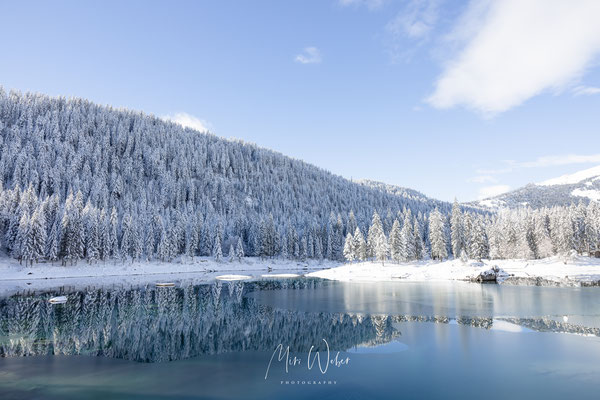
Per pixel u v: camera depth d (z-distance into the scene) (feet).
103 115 652.89
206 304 142.31
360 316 112.68
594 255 320.09
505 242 347.77
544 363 64.39
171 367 66.13
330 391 53.42
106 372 63.77
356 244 351.46
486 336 84.07
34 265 263.29
